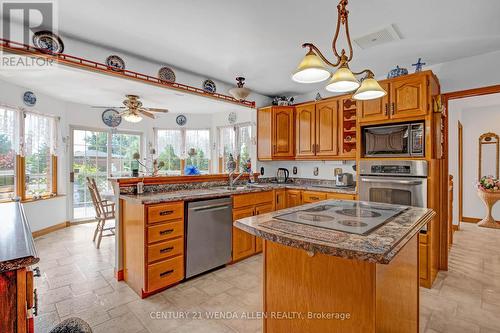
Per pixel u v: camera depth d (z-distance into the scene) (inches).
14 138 148.3
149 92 155.6
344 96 139.4
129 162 222.7
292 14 81.8
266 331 59.9
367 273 44.6
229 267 115.0
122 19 84.3
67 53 95.0
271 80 148.3
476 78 113.9
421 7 77.8
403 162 105.0
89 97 172.9
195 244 101.4
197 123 239.3
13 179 148.6
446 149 117.4
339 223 53.2
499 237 159.2
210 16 82.9
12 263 30.3
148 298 87.4
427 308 82.4
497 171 191.5
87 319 75.3
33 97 157.2
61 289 93.1
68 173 186.1
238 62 121.6
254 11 80.1
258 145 173.0
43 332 69.2
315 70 61.6
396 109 107.0
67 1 74.4
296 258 54.2
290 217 59.0
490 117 193.8
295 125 164.7
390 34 94.3
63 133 182.1
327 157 147.8
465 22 86.3
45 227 164.1
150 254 87.8
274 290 58.4
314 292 51.5
